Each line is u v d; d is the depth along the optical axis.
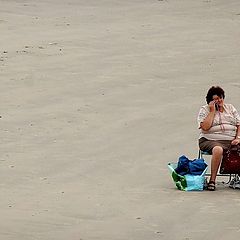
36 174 29.66
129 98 42.28
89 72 47.22
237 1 75.75
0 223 22.97
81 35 57.47
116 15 67.75
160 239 21.39
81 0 76.44
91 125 37.28
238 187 28.11
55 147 33.62
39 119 38.00
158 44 55.44
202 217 23.75
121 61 50.12
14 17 64.75
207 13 69.75
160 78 46.53
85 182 28.73
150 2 76.00
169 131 36.59
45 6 71.88
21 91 43.00
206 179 28.84
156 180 29.28
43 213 24.17
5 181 28.53
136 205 25.30
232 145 27.97
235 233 21.95
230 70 48.72
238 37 58.81
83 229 22.39
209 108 28.75
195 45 55.59
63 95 42.47
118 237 21.58
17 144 33.91
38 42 54.47
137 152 33.28
